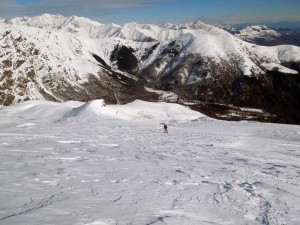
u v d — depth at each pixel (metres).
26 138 26.28
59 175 13.84
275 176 18.30
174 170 17.77
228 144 32.31
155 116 80.94
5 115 69.00
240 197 13.35
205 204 11.99
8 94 170.00
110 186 12.91
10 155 17.73
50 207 9.51
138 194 12.22
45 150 20.81
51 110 74.06
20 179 12.51
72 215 9.02
